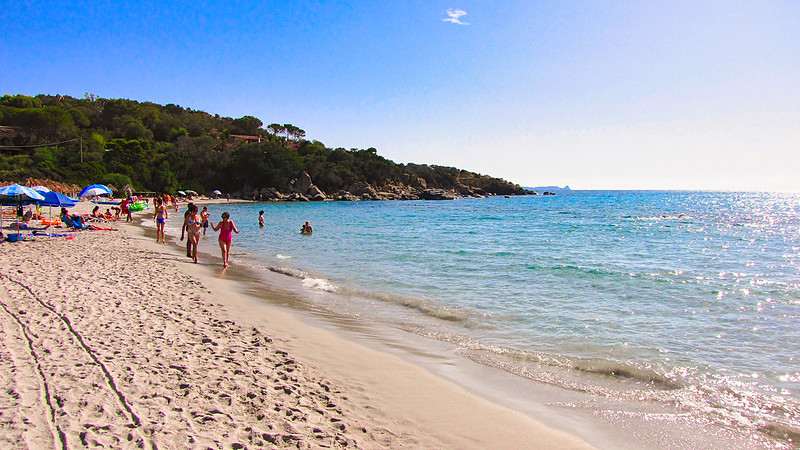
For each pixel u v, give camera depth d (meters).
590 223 38.94
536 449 3.89
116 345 5.66
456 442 3.95
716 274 13.11
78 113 93.00
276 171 92.88
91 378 4.54
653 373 5.70
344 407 4.48
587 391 5.20
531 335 7.32
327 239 23.03
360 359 6.02
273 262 15.11
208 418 3.90
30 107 87.62
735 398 5.01
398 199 108.62
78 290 8.73
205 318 7.47
